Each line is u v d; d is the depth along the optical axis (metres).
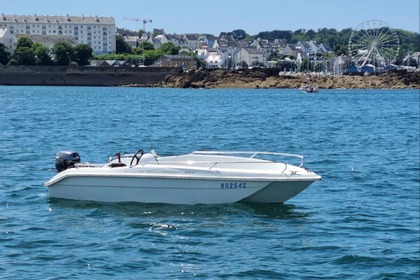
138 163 32.25
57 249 25.48
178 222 29.36
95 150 57.47
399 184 41.78
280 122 96.75
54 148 57.66
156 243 26.47
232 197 31.42
